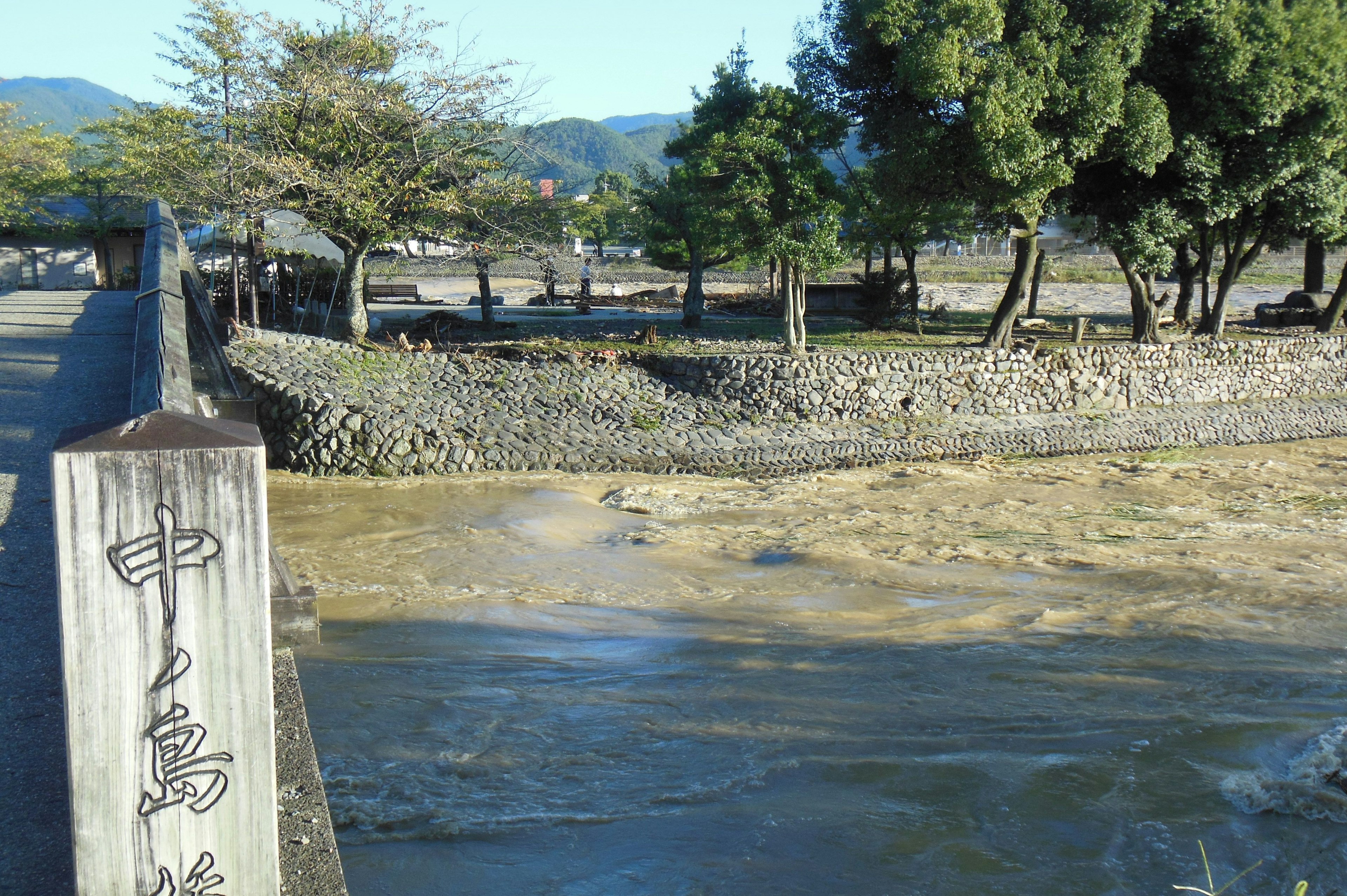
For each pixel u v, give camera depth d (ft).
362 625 31.14
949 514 53.16
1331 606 34.04
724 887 15.74
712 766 20.36
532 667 26.91
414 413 60.75
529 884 15.74
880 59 69.56
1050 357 78.38
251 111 66.33
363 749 20.83
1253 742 21.53
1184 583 37.68
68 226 107.24
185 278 35.50
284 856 9.17
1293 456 73.05
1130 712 23.52
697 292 97.76
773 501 55.77
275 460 58.08
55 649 13.48
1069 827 17.84
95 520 6.93
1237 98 70.18
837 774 19.94
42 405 27.55
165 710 7.30
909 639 29.84
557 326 96.84
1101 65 64.54
